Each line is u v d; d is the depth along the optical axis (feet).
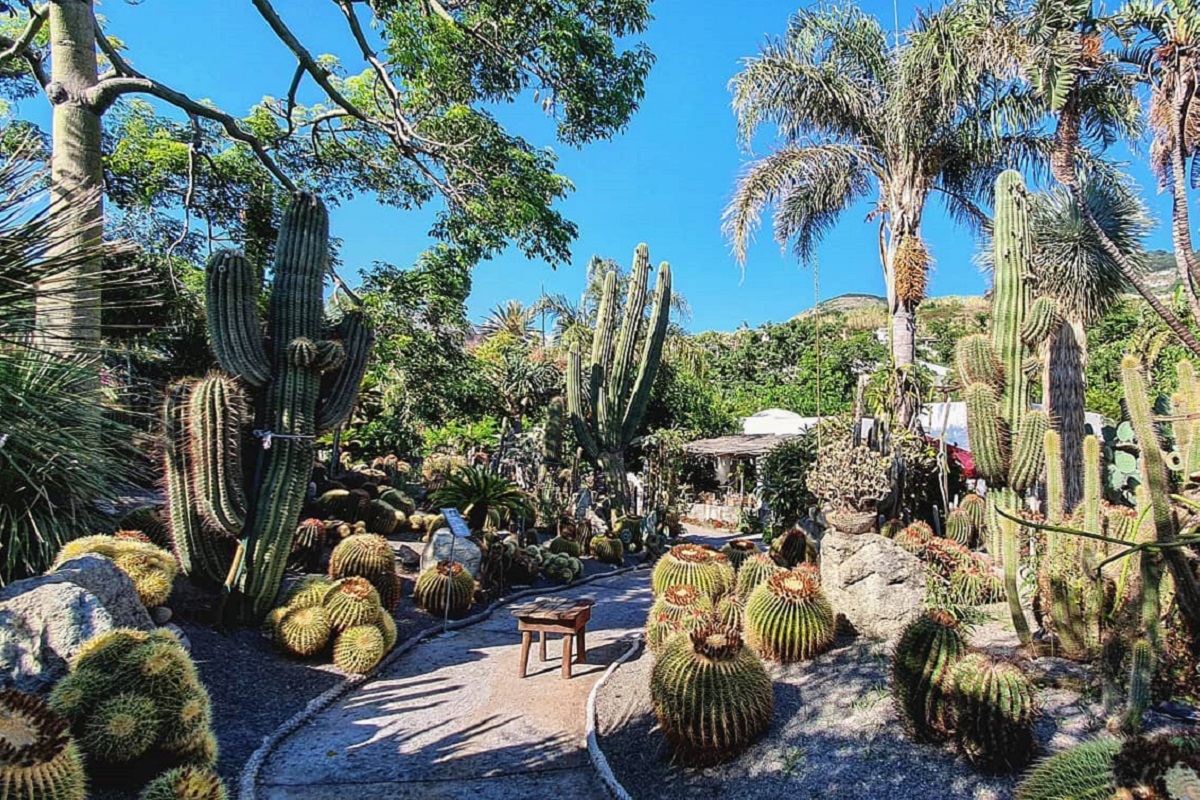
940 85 32.99
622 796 12.35
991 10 30.12
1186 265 17.83
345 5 27.96
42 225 11.23
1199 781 6.28
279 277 22.25
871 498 17.54
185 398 19.93
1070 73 21.47
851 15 38.86
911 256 34.81
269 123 34.83
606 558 41.57
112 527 20.11
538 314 87.61
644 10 30.14
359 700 17.65
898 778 11.00
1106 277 29.09
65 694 10.93
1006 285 23.97
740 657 13.01
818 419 27.71
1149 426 9.18
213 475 19.33
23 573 15.56
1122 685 10.91
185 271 34.83
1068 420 25.85
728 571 21.58
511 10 28.73
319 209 22.99
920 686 11.53
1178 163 18.01
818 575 19.90
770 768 12.05
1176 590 9.19
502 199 31.73
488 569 29.81
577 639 21.15
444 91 30.89
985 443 22.03
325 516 34.24
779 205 40.60
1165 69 18.81
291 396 21.31
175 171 33.99
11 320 11.80
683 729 12.59
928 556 18.52
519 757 14.30
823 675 14.85
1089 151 33.55
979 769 10.73
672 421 79.77
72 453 14.87
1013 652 14.12
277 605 20.95
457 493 35.63
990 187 38.06
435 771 13.64
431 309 38.32
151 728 11.03
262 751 14.10
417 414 50.88
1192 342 17.89
